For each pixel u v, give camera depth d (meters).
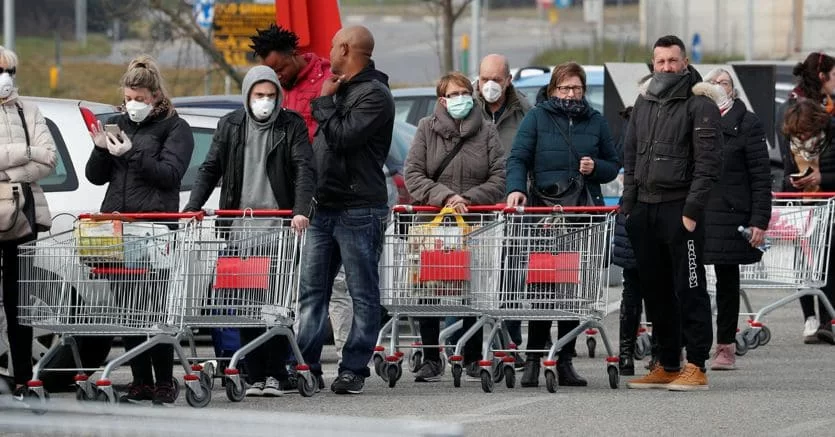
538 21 186.62
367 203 28.59
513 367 29.81
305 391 28.47
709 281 35.31
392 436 15.84
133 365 27.67
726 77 33.12
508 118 33.28
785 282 35.75
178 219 26.98
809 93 38.38
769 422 24.91
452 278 29.20
